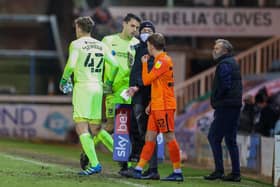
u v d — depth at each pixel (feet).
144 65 83.05
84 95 84.12
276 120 126.00
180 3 189.37
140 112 85.46
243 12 184.03
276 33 183.21
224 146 117.60
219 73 91.71
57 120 182.50
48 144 168.66
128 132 86.38
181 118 151.43
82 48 84.43
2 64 214.28
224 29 184.14
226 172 110.11
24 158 108.99
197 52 188.96
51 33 217.36
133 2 191.31
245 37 187.83
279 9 183.11
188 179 90.27
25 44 221.66
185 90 165.27
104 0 188.96
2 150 127.44
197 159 132.36
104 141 88.07
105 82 87.45
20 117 184.24
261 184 93.66
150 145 83.71
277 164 91.86
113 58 86.22
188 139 137.49
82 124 84.43
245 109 128.67
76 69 84.53
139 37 86.43
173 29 184.65
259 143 109.40
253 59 167.53
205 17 184.44
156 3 192.85
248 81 159.84
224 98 91.76
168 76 82.84
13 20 220.02
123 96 84.02
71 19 211.82
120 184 78.54
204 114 150.00
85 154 87.61
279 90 150.10
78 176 83.76
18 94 208.85
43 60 213.66
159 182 82.17
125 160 86.22
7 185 75.05
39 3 222.07
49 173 86.74
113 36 89.92
